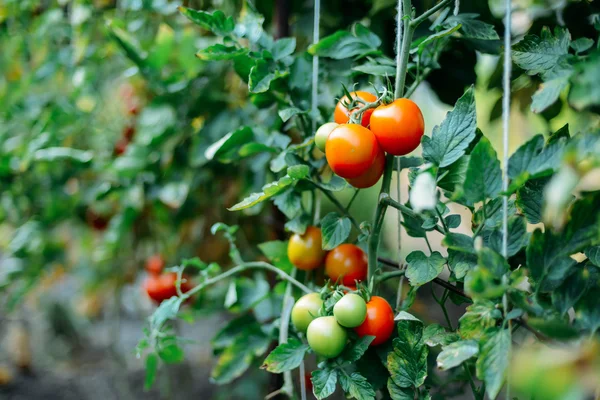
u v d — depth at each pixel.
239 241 1.42
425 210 0.83
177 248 1.46
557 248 0.72
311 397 1.25
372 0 1.23
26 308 2.26
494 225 0.79
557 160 0.71
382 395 0.94
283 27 1.19
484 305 0.74
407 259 0.84
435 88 1.21
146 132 1.28
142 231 1.51
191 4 1.34
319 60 1.07
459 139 0.79
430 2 1.14
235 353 1.10
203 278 1.15
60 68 1.55
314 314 0.87
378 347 0.88
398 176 0.95
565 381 0.66
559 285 0.73
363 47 0.98
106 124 1.60
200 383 1.90
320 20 1.27
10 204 1.64
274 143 1.03
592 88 0.69
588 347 0.67
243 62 0.98
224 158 1.06
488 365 0.71
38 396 1.90
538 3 1.08
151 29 1.40
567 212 0.72
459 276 0.80
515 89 1.12
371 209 2.19
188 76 1.26
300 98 1.00
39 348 2.19
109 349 2.00
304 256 0.97
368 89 1.07
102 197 1.38
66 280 2.58
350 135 0.79
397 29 0.88
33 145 1.41
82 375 2.02
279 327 1.06
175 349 1.08
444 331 0.83
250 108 1.29
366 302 0.85
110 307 2.27
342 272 0.93
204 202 1.39
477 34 0.91
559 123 1.17
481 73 1.24
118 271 1.67
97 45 1.50
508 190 0.72
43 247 1.63
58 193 1.56
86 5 1.37
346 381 0.84
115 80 1.65
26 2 1.52
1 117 1.58
